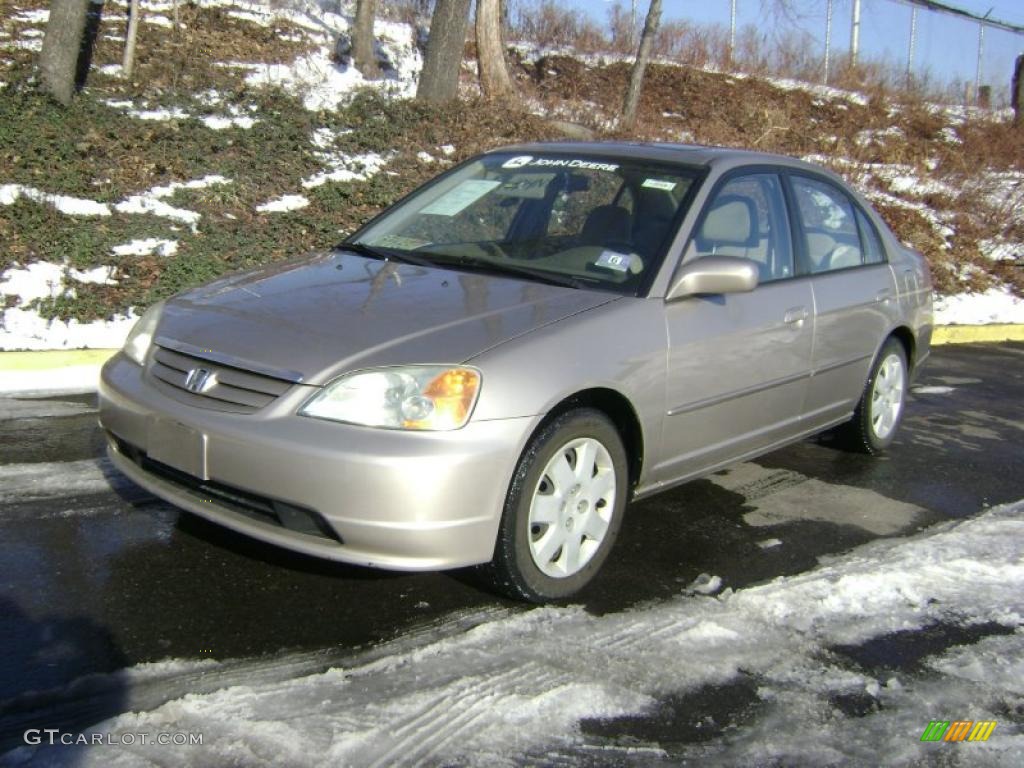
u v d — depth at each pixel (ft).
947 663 11.50
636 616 12.14
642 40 51.34
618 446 12.70
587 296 13.01
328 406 10.84
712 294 14.16
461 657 10.85
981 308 39.83
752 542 14.88
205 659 10.52
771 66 71.72
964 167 57.36
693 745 9.60
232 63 47.06
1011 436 22.53
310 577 12.51
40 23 46.42
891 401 19.69
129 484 15.24
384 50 57.41
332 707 9.75
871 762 9.53
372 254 14.93
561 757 9.25
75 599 11.60
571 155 16.16
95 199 28.94
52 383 20.53
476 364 11.16
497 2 48.88
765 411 15.40
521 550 11.61
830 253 17.43
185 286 25.32
